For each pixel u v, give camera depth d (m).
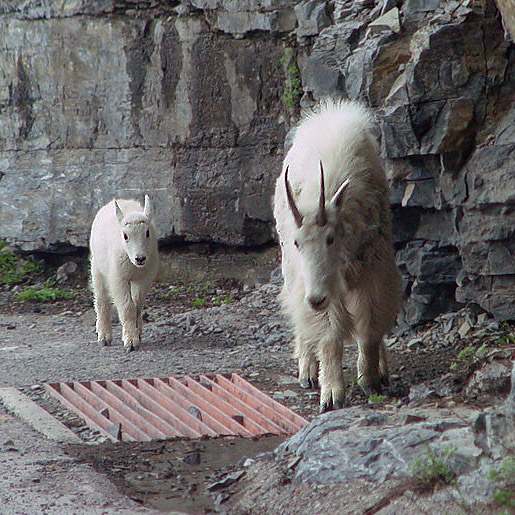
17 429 15.76
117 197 31.81
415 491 10.26
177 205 31.11
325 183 15.59
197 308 28.42
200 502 11.61
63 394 18.81
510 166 20.08
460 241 20.91
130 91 31.41
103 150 32.03
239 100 30.23
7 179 33.56
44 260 33.78
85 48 31.89
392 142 21.14
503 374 13.34
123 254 22.19
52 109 32.62
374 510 10.24
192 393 18.06
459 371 17.06
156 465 13.17
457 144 20.64
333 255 15.18
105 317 23.42
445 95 20.69
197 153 30.80
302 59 29.16
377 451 11.07
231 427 16.16
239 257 31.11
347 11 24.92
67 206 32.53
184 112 30.83
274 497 11.23
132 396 18.39
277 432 15.45
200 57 30.50
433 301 21.73
